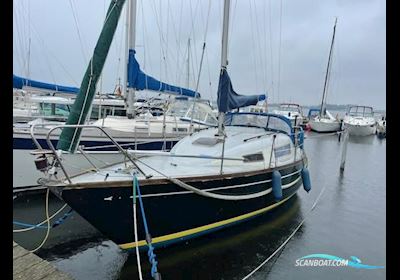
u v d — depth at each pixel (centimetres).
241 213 532
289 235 566
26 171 677
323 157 1517
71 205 372
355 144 2130
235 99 613
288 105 2962
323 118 2814
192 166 510
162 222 432
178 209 439
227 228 524
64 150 449
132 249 427
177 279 427
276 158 611
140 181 396
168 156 529
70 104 934
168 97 1025
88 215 383
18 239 525
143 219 376
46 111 936
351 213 712
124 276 425
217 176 462
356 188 937
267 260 475
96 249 501
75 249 500
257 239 546
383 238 579
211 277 433
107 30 454
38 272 273
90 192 374
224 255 488
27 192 687
